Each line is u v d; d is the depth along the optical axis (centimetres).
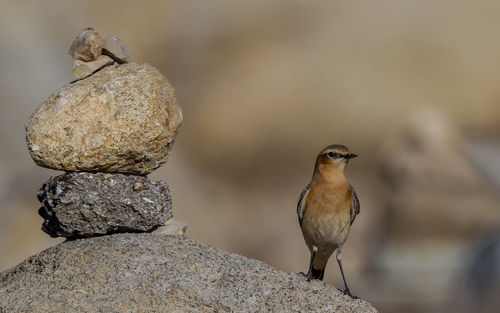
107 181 745
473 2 2925
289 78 2919
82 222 746
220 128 2898
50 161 730
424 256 2059
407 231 2166
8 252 1786
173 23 3083
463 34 2873
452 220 2120
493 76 2814
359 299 722
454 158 2206
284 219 2647
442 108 2794
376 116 2838
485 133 2617
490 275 1616
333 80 2900
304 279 734
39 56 2353
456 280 1903
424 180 2183
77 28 2727
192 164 2883
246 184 2850
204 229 2567
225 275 704
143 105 734
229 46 3039
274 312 671
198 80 3023
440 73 2836
